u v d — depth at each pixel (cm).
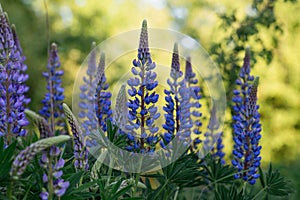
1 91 212
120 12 1321
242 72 302
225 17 466
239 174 277
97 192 218
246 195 283
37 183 185
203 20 554
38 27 1251
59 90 323
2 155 169
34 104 1127
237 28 460
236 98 291
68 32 1245
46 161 160
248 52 302
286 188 293
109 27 1315
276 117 991
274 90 971
